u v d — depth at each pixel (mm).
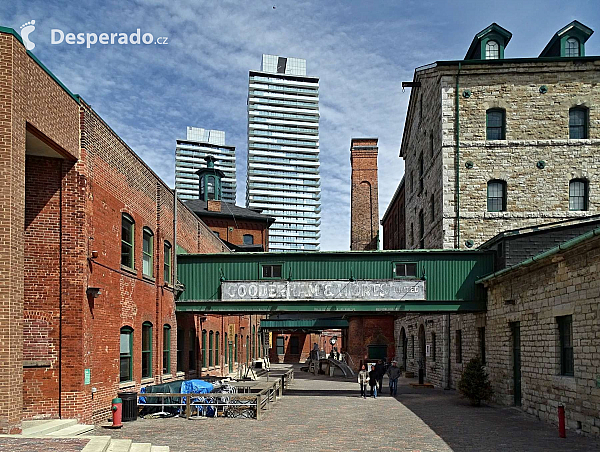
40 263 14961
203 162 175750
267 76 176875
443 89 29781
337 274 24000
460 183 28984
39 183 15141
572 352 16047
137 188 20016
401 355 45875
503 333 21328
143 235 21094
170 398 19062
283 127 175500
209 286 24578
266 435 14891
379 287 23750
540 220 28422
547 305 17359
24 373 14562
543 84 29188
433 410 20547
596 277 14414
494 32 31047
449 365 29797
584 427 14930
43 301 14875
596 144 28562
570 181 28703
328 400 24359
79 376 14766
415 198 38031
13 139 12234
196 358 29188
